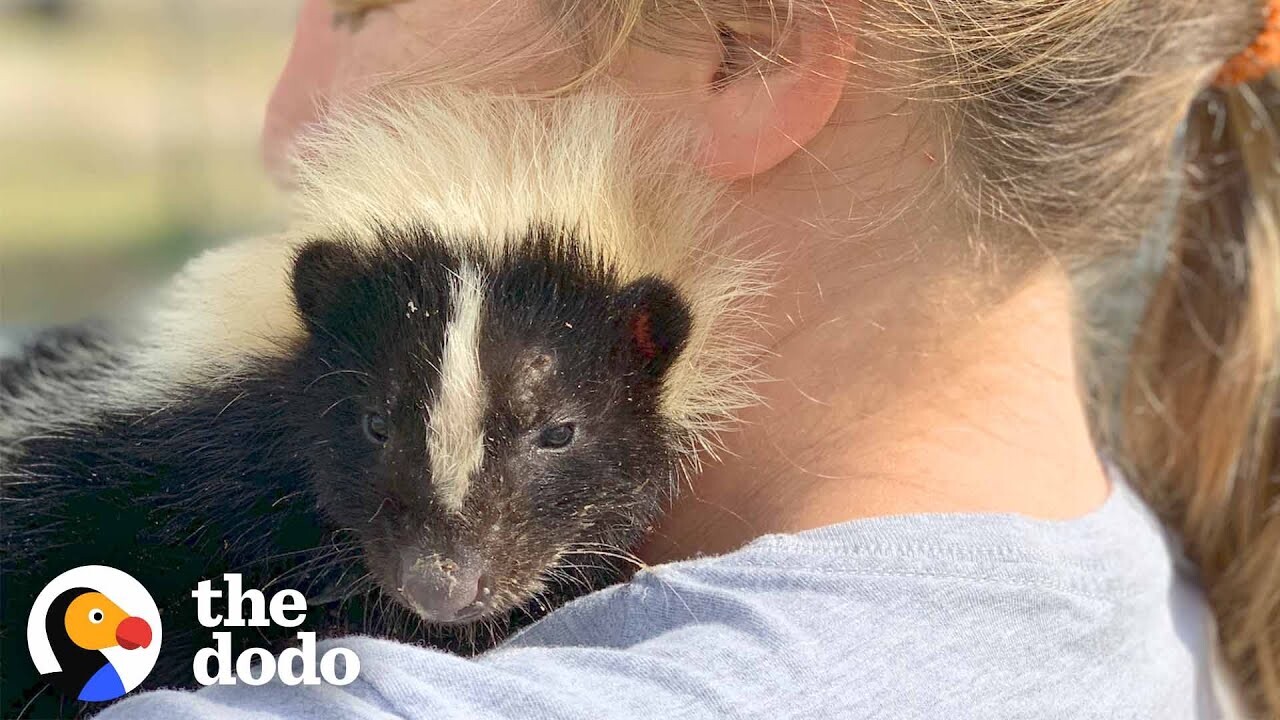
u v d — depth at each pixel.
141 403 0.44
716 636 0.34
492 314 0.40
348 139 0.42
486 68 0.40
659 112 0.39
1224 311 0.48
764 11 0.37
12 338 0.49
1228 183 0.48
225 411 0.43
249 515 0.43
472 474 0.40
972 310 0.38
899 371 0.38
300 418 0.42
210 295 0.44
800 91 0.37
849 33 0.37
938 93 0.37
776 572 0.35
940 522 0.36
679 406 0.41
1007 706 0.35
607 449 0.41
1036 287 0.40
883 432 0.38
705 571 0.36
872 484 0.38
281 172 0.44
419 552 0.40
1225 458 0.48
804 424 0.39
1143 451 0.49
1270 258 0.47
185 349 0.44
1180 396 0.49
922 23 0.37
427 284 0.41
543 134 0.40
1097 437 0.48
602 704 0.33
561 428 0.41
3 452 0.45
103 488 0.44
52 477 0.44
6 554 0.44
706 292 0.40
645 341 0.41
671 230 0.40
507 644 0.37
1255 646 0.47
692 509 0.40
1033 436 0.39
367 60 0.41
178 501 0.43
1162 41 0.40
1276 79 0.46
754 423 0.39
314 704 0.33
